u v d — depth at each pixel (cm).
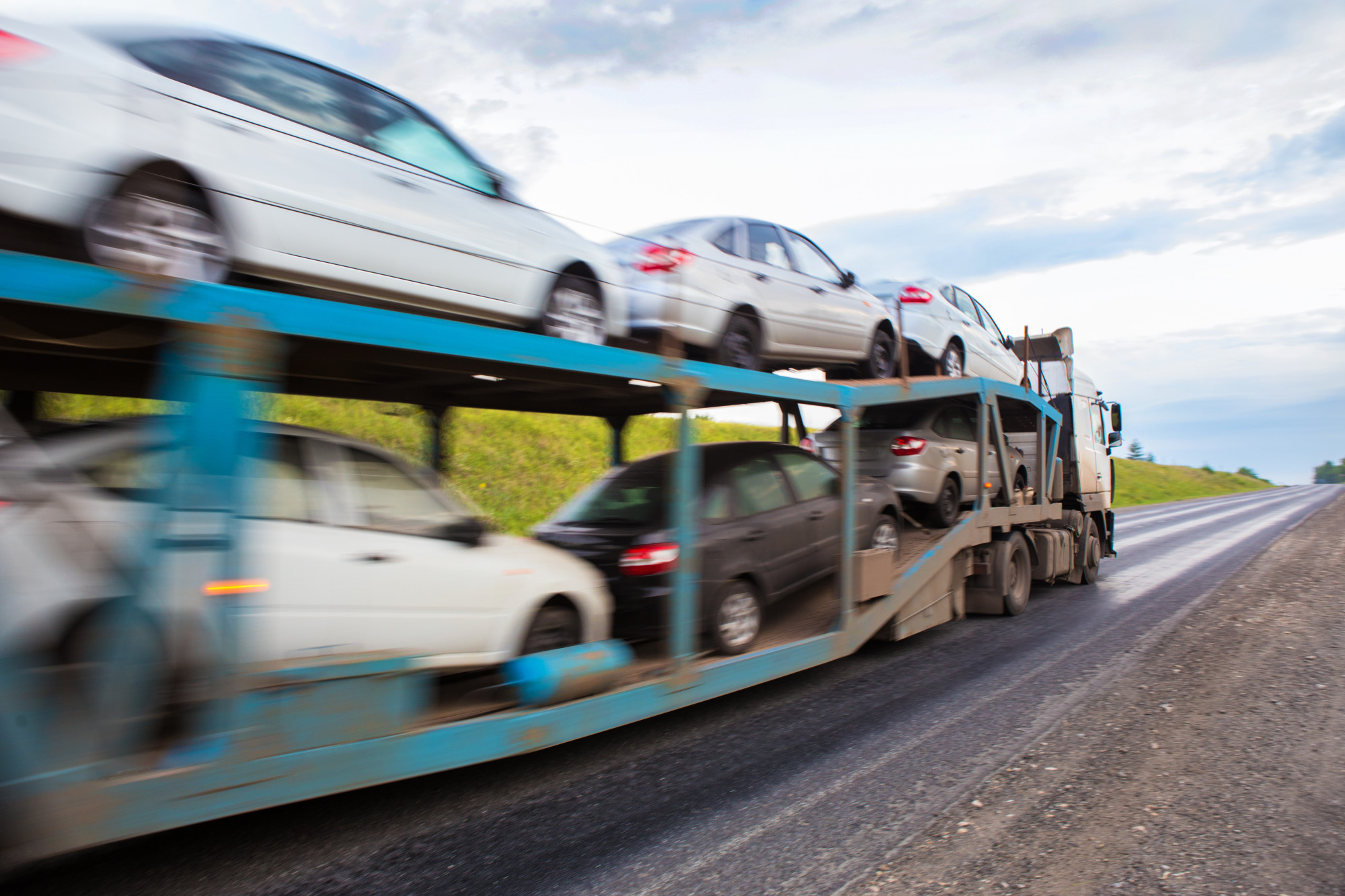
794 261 800
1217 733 528
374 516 428
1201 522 2695
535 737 415
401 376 515
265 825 386
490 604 459
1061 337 1273
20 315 303
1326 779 451
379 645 407
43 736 274
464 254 500
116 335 337
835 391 638
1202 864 351
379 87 480
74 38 353
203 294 293
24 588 279
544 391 596
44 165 328
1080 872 344
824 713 574
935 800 421
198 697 300
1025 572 983
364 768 342
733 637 583
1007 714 571
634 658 533
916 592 755
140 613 292
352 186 444
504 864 349
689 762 477
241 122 401
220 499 298
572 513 624
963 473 926
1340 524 2433
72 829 272
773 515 638
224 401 298
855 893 326
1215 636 830
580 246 591
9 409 552
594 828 386
